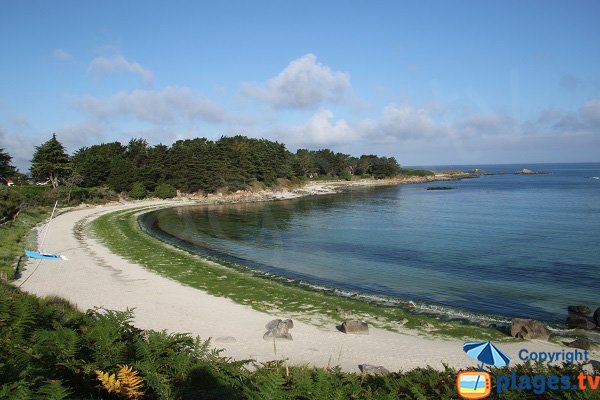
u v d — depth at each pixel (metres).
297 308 23.09
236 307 22.73
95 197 87.00
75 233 47.88
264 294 25.67
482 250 42.34
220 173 109.88
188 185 106.81
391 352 16.78
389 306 24.34
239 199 104.31
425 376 8.33
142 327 18.75
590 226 57.66
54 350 6.87
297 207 88.50
